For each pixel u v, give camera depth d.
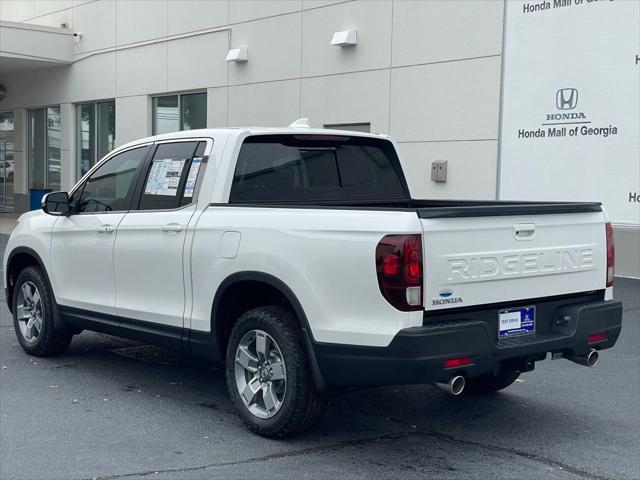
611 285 5.75
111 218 6.41
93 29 21.36
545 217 5.21
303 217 5.00
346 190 6.36
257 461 4.88
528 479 4.69
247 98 16.80
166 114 19.31
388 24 13.90
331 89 14.97
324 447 5.16
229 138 5.75
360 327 4.66
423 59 13.41
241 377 5.38
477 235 4.82
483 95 12.69
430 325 4.61
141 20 19.59
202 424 5.56
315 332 4.85
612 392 6.58
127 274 6.22
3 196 26.38
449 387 4.66
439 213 4.65
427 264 4.59
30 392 6.27
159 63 19.12
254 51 16.55
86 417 5.68
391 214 4.64
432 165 13.36
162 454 4.96
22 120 24.92
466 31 12.83
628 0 11.13
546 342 5.07
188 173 5.92
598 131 11.55
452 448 5.20
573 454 5.12
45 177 24.30
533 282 5.14
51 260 7.02
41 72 23.73
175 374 6.88
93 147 22.08
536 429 5.62
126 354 7.55
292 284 4.95
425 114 13.45
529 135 12.24
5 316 9.28
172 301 5.85
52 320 7.08
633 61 11.15
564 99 11.84
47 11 23.34
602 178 11.57
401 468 4.82
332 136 6.27
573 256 5.41
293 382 5.01
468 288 4.79
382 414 5.91
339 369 4.78
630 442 5.38
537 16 12.02
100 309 6.49
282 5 15.83
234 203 5.61
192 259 5.63
